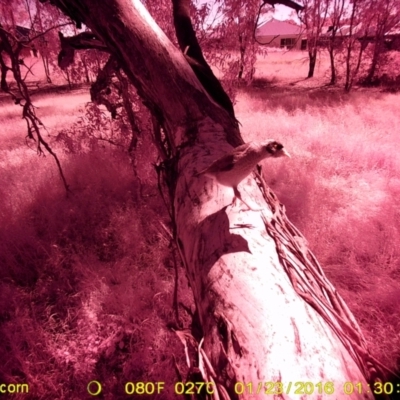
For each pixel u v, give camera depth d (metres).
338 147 6.69
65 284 3.65
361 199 4.80
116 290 3.42
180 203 2.17
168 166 2.81
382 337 2.72
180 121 2.87
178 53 3.03
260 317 1.26
